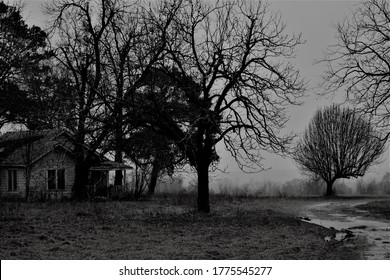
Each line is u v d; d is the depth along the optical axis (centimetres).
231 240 1623
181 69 2381
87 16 3170
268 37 2402
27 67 3706
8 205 2731
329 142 5481
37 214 2297
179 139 2359
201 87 2400
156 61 2362
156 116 2333
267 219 2319
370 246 1517
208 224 2059
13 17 3962
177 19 2458
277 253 1375
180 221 2147
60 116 2281
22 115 3688
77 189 3409
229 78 2356
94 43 3078
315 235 1830
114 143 2497
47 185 3784
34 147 3794
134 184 3991
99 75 2848
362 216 2791
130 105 2284
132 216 2309
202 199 2544
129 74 2339
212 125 2325
